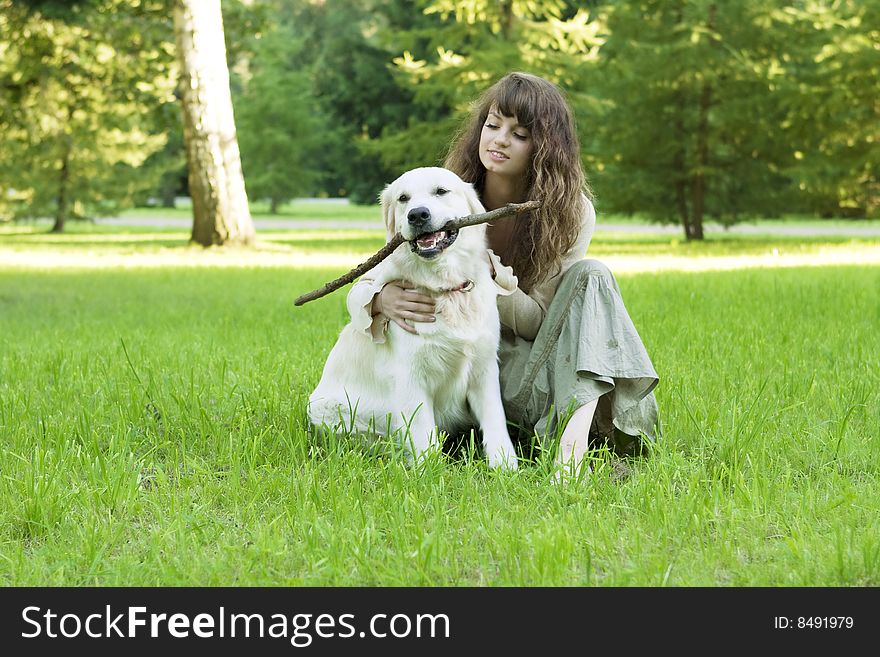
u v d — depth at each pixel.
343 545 3.18
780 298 10.45
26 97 25.19
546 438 4.26
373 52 46.81
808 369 6.12
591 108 25.97
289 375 5.94
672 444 4.48
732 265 17.02
